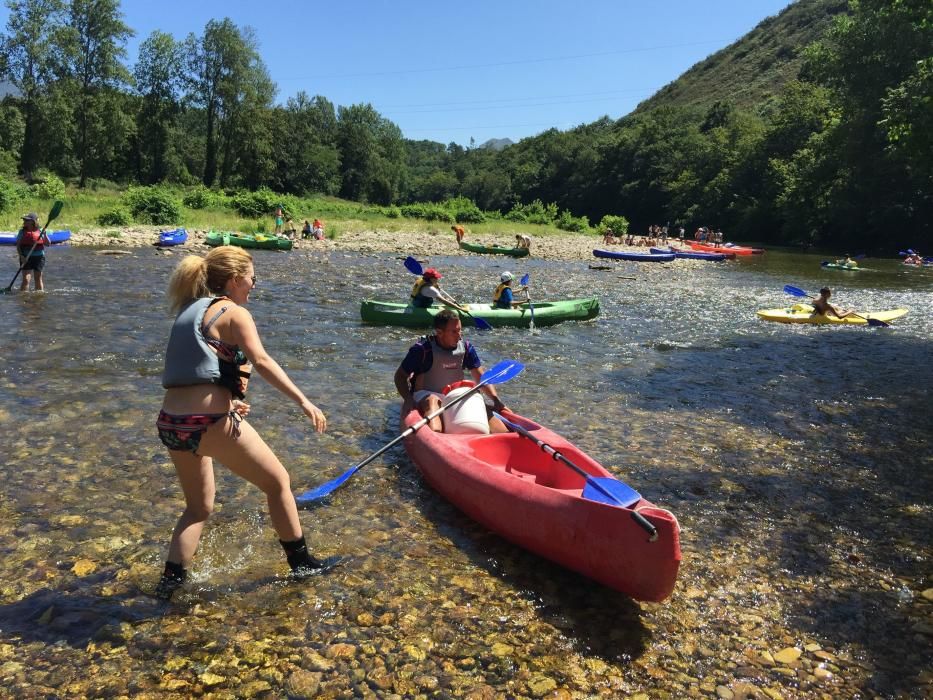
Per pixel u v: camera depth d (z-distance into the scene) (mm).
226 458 3133
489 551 3918
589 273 22766
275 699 2592
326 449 5355
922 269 29500
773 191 51281
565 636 3125
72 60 56906
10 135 59469
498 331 11336
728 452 5844
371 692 2662
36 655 2762
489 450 4715
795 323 13305
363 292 14734
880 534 4395
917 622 3393
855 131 40344
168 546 3711
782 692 2814
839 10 125125
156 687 2617
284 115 83312
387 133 121688
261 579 3443
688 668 2943
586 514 3441
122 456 4926
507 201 110062
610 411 6898
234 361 3045
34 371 7008
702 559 3959
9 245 19922
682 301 16312
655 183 76000
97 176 62500
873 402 7664
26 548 3604
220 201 37969
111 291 12398
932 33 35500
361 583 3463
